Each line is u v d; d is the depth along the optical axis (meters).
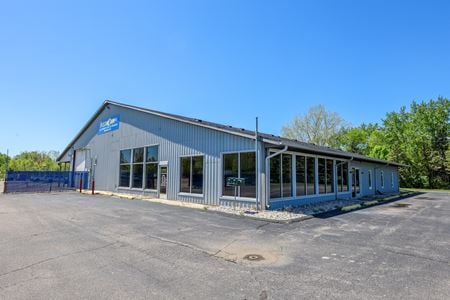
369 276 4.42
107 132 21.48
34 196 17.62
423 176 36.31
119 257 5.27
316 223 8.99
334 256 5.48
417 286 4.03
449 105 36.06
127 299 3.52
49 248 5.82
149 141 17.38
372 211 12.17
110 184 20.52
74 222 8.70
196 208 12.03
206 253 5.60
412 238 7.03
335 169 16.95
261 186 11.38
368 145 44.06
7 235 6.95
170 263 4.97
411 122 39.31
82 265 4.80
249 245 6.23
